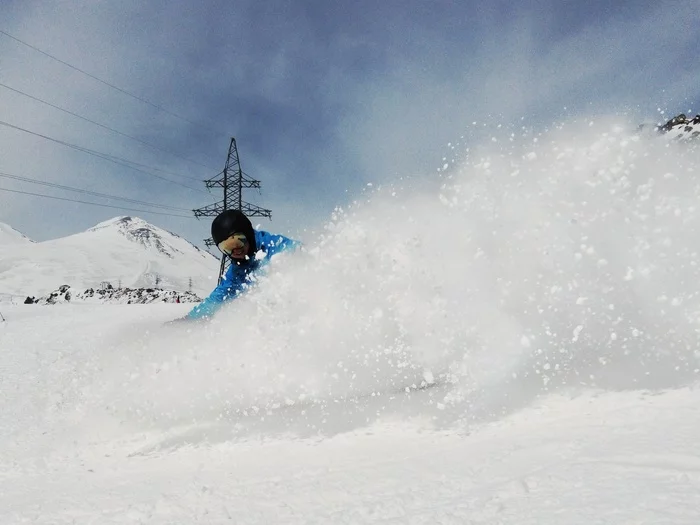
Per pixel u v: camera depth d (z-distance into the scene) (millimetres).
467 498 1407
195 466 2496
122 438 3137
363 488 1714
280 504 1675
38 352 7367
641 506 1103
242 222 3791
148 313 14719
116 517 1796
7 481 2688
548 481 1392
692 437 1548
